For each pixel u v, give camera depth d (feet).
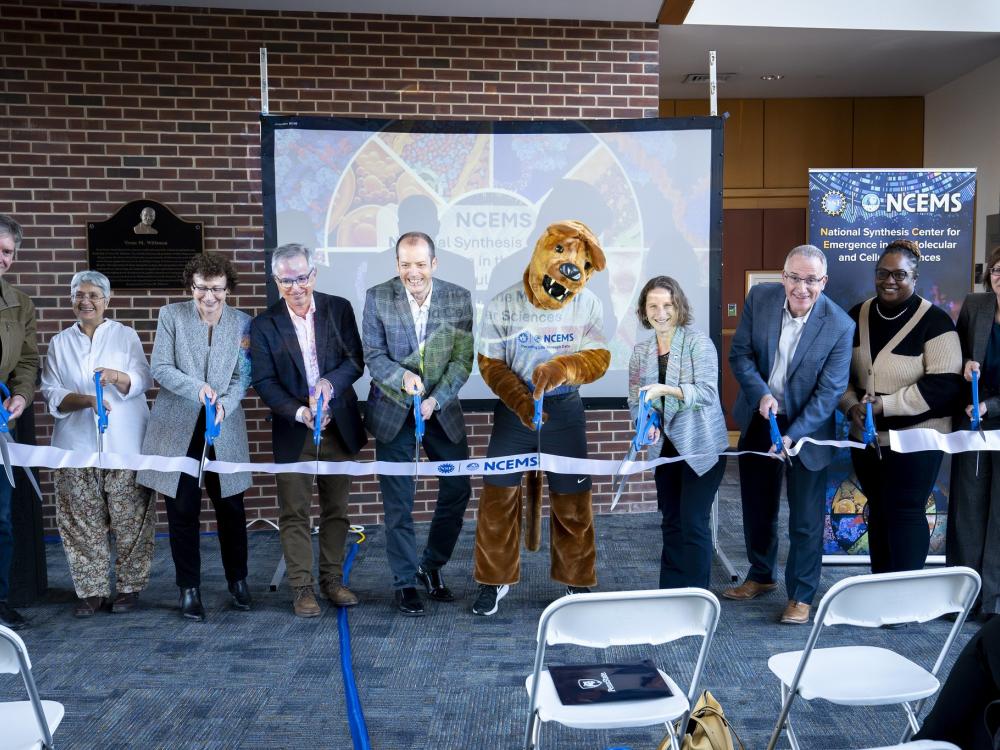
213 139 17.80
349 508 18.67
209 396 12.55
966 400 12.80
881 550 13.55
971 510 12.86
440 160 15.80
